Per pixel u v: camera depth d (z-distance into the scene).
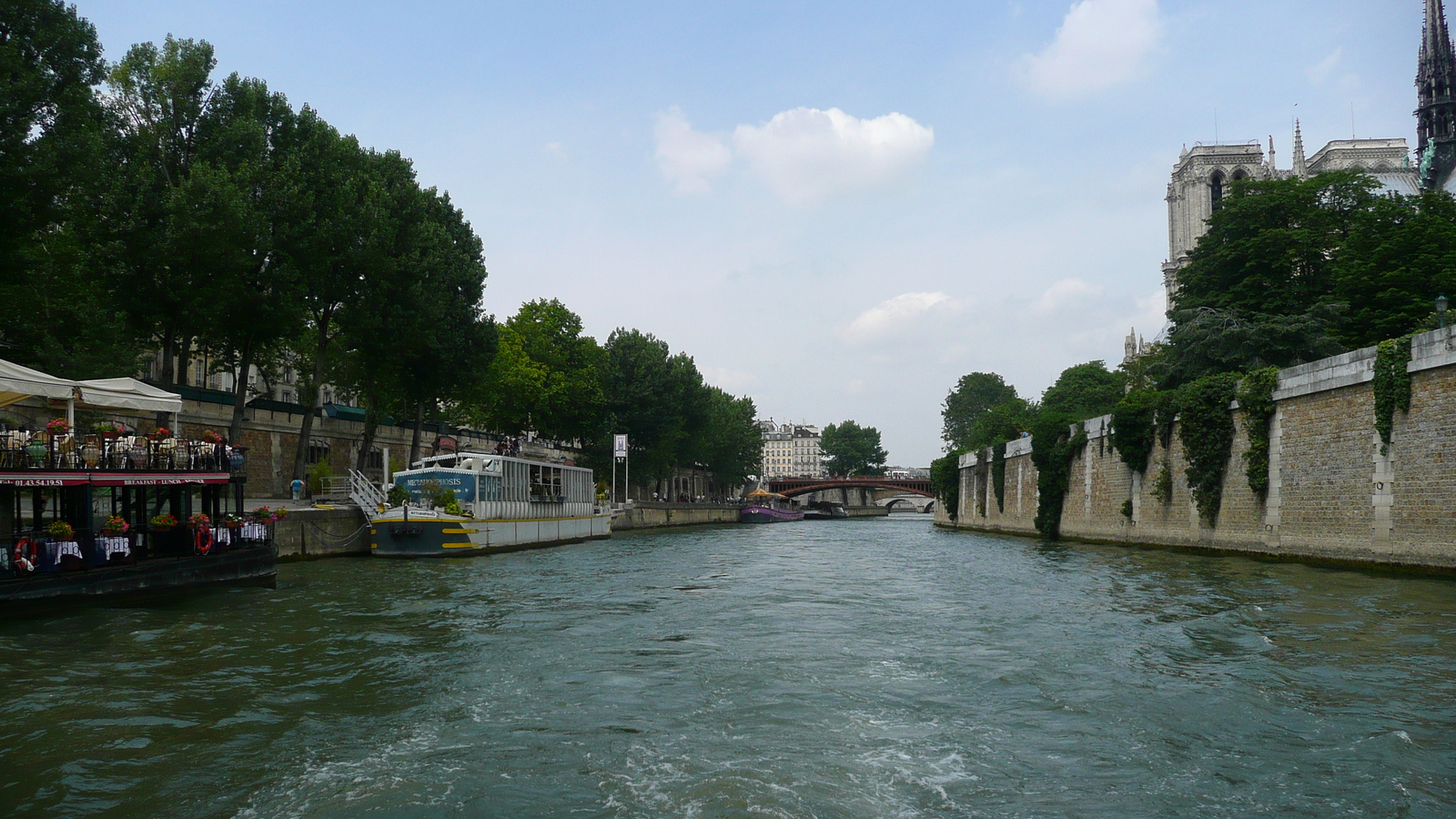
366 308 39.94
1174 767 9.23
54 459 20.58
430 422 63.25
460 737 10.43
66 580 19.86
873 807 8.18
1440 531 22.67
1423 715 10.83
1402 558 23.83
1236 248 45.41
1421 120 88.44
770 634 17.34
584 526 55.06
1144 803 8.28
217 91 37.47
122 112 35.66
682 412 92.12
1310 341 38.91
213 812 8.17
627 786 8.75
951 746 10.02
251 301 36.22
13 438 20.16
